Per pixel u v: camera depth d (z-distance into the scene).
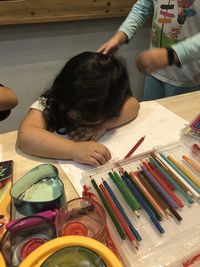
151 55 0.66
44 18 1.35
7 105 0.78
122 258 0.42
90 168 0.63
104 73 0.68
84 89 0.66
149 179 0.57
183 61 0.69
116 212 0.49
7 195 0.53
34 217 0.44
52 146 0.66
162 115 0.84
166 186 0.55
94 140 0.73
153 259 0.43
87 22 1.52
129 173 0.58
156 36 1.19
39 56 1.52
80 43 1.58
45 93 0.82
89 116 0.70
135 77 1.76
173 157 0.64
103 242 0.42
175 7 1.07
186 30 1.11
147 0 1.17
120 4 1.48
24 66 1.52
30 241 0.42
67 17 1.40
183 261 0.43
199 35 0.71
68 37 1.53
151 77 1.28
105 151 0.65
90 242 0.36
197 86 1.22
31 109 0.79
